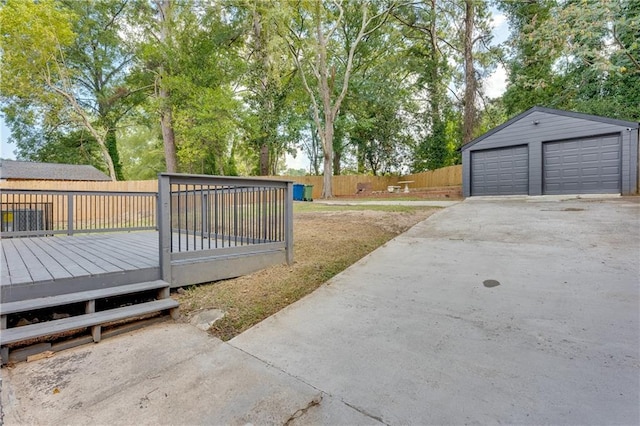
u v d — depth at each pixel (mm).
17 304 2445
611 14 8734
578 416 1523
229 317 2820
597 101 12305
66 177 16828
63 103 16938
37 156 20469
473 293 2973
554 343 2117
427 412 1622
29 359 2178
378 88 18891
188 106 17062
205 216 5418
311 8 15117
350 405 1702
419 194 15250
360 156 22984
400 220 6723
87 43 19656
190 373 2027
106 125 20859
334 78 17641
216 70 17688
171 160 18469
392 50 19953
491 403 1651
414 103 20234
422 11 18188
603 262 3350
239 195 4777
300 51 17141
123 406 1721
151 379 1966
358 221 6824
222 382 1927
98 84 20828
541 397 1664
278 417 1623
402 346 2246
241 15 18500
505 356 2033
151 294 3174
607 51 9781
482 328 2383
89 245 4848
